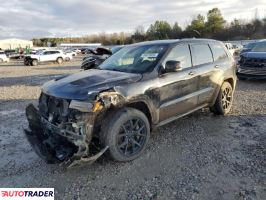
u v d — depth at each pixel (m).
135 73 4.36
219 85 5.71
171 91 4.59
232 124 5.56
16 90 10.74
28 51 45.31
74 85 3.92
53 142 3.88
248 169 3.80
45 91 4.09
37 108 4.27
